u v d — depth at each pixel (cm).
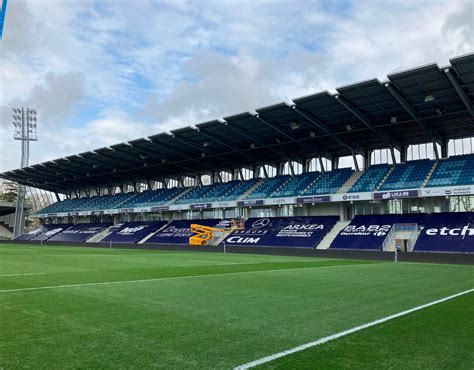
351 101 3134
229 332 717
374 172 4122
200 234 4844
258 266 2264
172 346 626
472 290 1317
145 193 6462
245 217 5141
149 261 2603
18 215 7938
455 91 2872
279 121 3678
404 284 1462
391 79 2731
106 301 1027
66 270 1902
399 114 3356
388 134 3834
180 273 1803
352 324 788
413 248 3334
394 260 3112
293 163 5025
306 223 4428
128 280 1510
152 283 1420
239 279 1575
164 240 5281
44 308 924
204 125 3888
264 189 4797
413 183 3669
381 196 3722
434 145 3800
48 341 645
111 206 6506
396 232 3678
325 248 3809
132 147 4859
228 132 4072
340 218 4294
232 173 5606
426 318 849
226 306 970
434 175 3647
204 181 6419
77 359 557
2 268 1992
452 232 3353
